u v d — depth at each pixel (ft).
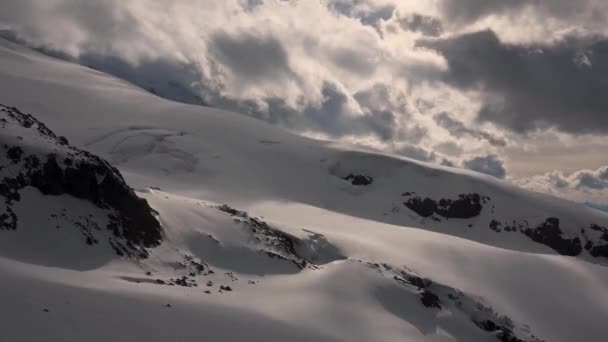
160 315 120.26
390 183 512.22
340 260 246.27
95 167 184.75
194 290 159.63
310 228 281.95
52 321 102.01
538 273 294.05
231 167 476.54
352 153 546.67
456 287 251.19
